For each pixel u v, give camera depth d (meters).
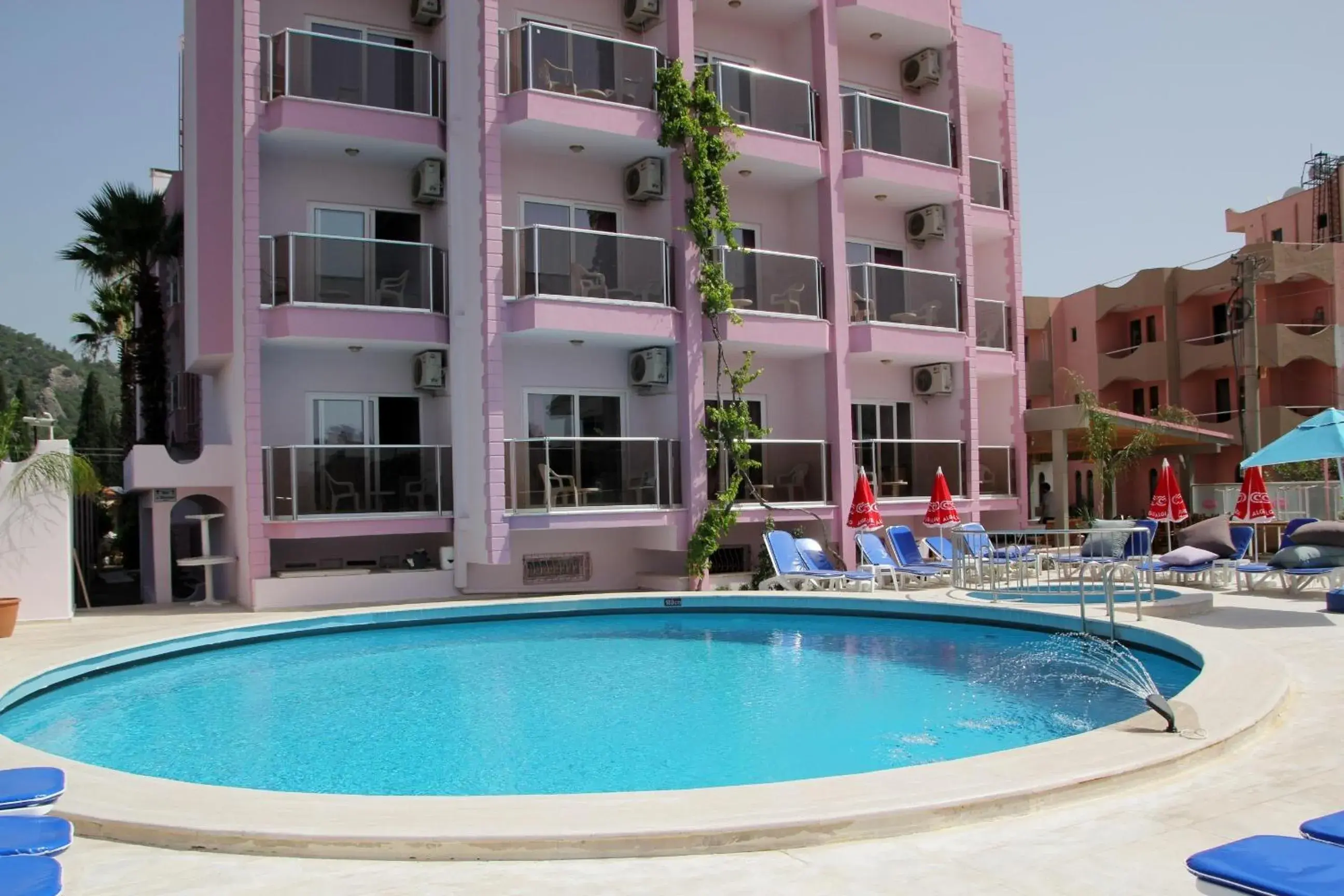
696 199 17.45
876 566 16.59
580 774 7.16
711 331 17.86
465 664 11.84
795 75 20.27
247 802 5.50
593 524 16.39
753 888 4.34
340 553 17.22
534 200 17.97
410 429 17.62
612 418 18.45
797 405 20.22
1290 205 39.28
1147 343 35.06
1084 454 27.77
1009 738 8.02
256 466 15.47
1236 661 8.99
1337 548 14.75
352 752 7.90
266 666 11.88
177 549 21.05
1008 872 4.45
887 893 4.24
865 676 10.72
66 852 5.01
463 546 16.70
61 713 9.55
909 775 5.64
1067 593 14.82
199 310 16.92
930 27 20.97
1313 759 6.27
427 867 4.71
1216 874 3.21
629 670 11.30
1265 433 31.70
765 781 6.92
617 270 16.91
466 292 16.66
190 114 18.59
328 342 16.22
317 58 15.96
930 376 21.44
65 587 14.30
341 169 17.22
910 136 20.70
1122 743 6.29
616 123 17.00
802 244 20.11
